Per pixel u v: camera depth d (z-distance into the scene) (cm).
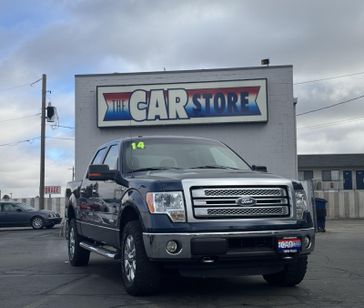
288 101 2209
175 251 667
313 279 877
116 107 2244
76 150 2269
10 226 2861
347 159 5225
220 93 2214
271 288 792
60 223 2966
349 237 1836
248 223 675
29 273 992
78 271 1014
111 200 838
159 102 2233
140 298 722
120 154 846
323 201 2095
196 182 682
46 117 3372
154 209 681
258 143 2209
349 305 676
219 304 683
